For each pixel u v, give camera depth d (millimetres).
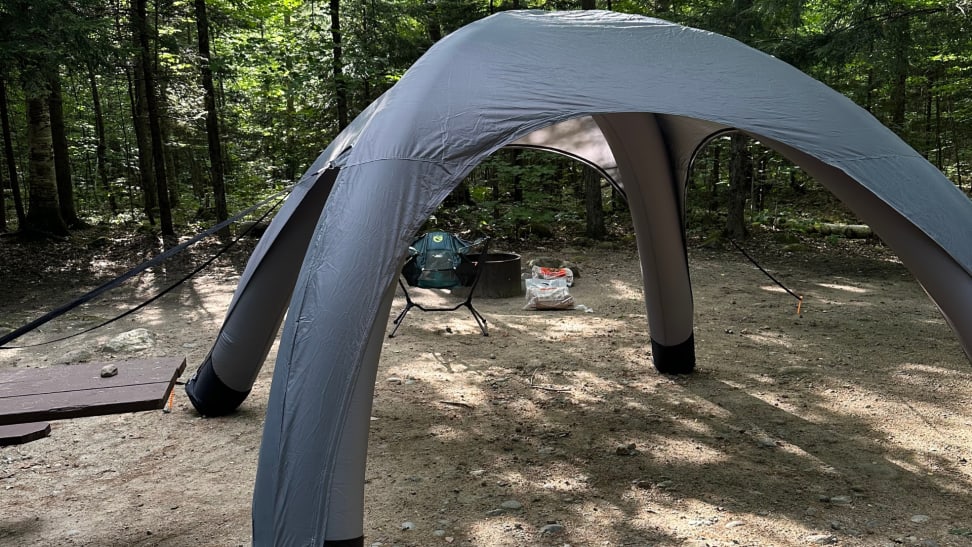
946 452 3682
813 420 4176
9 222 14969
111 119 18344
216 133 11547
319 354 2438
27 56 8117
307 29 12828
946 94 14094
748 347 5766
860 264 9797
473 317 7023
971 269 2756
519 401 4602
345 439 2578
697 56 3510
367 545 2828
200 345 5992
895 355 5477
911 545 2762
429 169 2729
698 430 4062
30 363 5508
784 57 9617
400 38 12516
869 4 9039
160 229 12906
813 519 2994
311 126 15398
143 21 10820
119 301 7934
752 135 3227
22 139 16422
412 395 4727
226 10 13141
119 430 4164
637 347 5859
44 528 3016
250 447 3902
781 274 9102
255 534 2338
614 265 9867
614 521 3008
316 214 3951
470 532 2932
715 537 2848
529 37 3514
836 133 3064
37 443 3969
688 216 13484
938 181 3018
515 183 13805
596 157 5488
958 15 8922
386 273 2559
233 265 10125
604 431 4070
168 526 3025
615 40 3607
